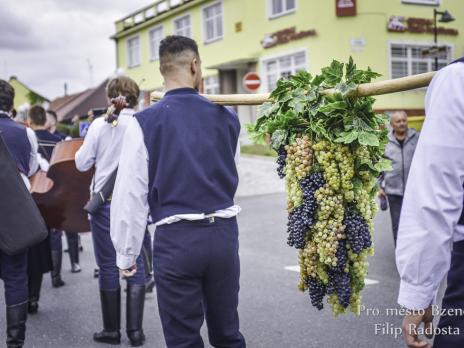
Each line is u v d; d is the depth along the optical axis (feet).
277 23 68.39
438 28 65.57
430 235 5.84
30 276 16.29
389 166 8.20
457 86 5.86
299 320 14.87
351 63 7.93
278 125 8.36
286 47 67.31
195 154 8.49
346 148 7.95
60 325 15.38
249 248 24.38
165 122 8.55
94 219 13.42
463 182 5.94
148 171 8.57
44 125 21.45
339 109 7.97
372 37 61.52
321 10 62.28
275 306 16.14
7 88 13.65
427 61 65.31
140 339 13.67
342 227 7.77
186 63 9.09
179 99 8.84
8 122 13.61
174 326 8.48
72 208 15.66
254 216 32.73
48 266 16.28
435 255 5.86
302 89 8.48
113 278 13.70
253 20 72.54
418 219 5.90
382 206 20.58
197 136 8.59
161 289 8.51
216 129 8.80
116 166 13.34
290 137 8.32
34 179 15.78
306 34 63.98
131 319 13.58
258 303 16.49
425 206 5.85
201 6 82.99
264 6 70.13
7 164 11.64
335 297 8.05
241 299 16.96
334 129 8.09
